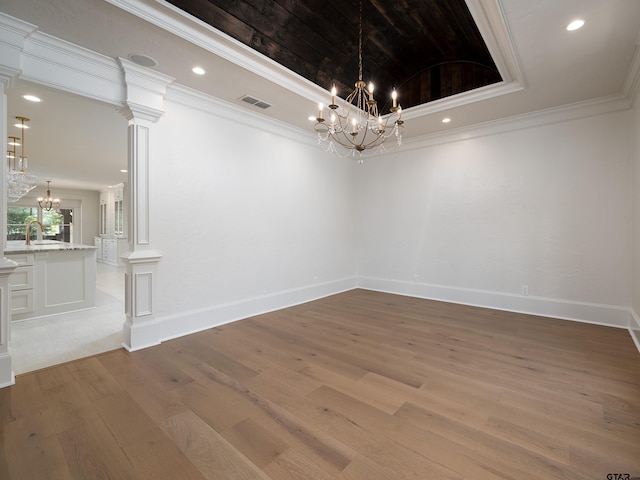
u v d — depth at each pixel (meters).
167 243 3.04
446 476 1.33
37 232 10.05
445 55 3.45
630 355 2.59
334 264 5.11
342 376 2.26
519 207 3.91
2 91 2.05
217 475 1.35
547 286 3.74
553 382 2.14
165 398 1.97
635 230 3.07
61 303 3.99
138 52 2.44
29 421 1.73
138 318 2.81
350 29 2.84
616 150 3.31
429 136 4.60
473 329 3.29
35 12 1.97
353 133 2.85
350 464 1.41
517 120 3.85
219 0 2.21
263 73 2.82
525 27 2.18
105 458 1.45
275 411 1.83
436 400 1.94
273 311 4.04
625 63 2.63
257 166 3.88
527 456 1.44
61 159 5.83
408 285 4.95
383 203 5.23
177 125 3.09
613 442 1.53
